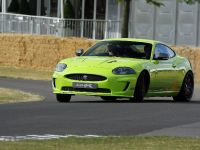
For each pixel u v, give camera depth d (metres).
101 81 41.50
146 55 44.91
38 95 48.50
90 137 27.47
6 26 87.31
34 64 76.56
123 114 36.25
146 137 27.64
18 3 90.19
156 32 85.75
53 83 43.00
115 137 27.48
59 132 29.36
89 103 42.03
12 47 77.25
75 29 84.81
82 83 41.75
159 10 85.50
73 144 25.56
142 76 42.97
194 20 84.81
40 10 89.75
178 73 47.06
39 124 31.77
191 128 31.62
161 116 35.94
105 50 45.19
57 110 37.56
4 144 25.11
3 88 51.78
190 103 45.38
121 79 41.75
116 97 42.91
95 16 87.56
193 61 70.62
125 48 45.19
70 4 86.69
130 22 85.81
